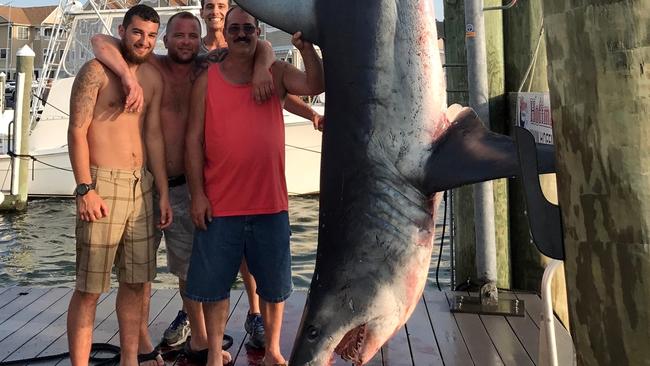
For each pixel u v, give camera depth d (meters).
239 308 3.97
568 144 1.47
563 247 1.55
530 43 3.92
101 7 12.93
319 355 2.06
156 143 2.85
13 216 11.73
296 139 12.86
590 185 1.42
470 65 3.54
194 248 2.83
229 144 2.73
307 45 2.36
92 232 2.66
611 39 1.35
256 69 2.75
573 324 1.53
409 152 2.03
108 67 2.66
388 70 2.05
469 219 4.23
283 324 3.66
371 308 2.04
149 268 2.80
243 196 2.77
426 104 2.04
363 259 2.04
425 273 2.11
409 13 2.06
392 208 2.03
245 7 2.30
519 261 4.19
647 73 1.32
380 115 2.05
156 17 2.75
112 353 3.28
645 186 1.34
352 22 2.11
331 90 2.15
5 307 4.10
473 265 4.21
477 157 1.92
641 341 1.37
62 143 13.46
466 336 3.38
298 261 8.03
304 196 13.17
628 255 1.37
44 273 7.83
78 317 2.70
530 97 3.40
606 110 1.37
